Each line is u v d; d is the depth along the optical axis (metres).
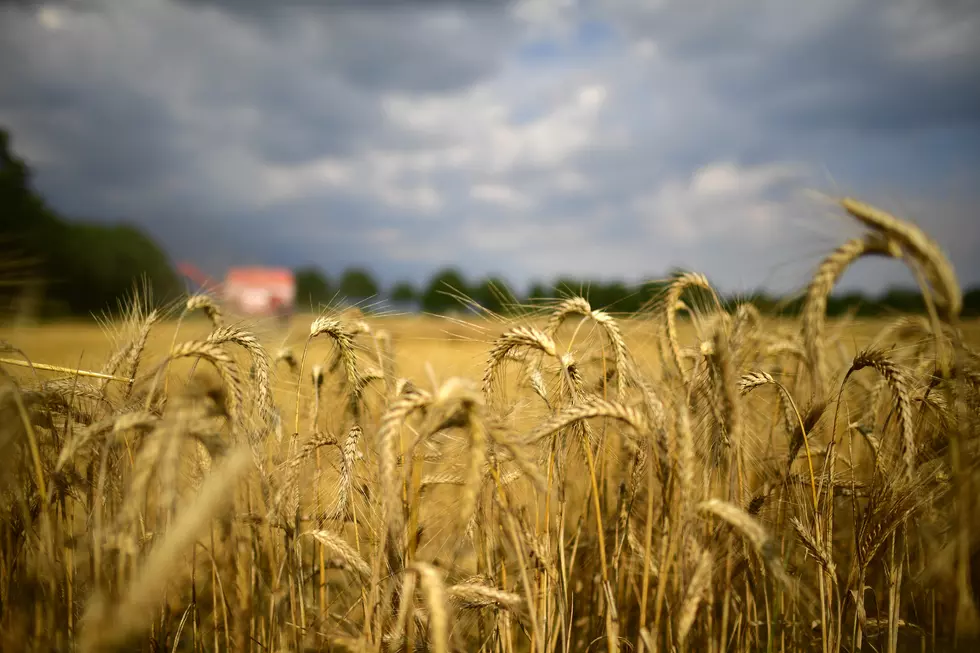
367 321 3.97
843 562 3.80
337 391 4.03
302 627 3.09
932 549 2.95
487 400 2.99
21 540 3.00
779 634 3.32
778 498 3.31
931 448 3.08
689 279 3.60
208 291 3.96
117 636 1.65
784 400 3.40
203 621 3.63
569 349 3.34
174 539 1.60
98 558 2.19
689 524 2.43
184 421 2.06
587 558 3.70
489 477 2.88
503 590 2.88
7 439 2.63
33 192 45.19
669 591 3.00
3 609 2.82
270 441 3.33
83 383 3.14
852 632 3.11
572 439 3.19
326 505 3.38
